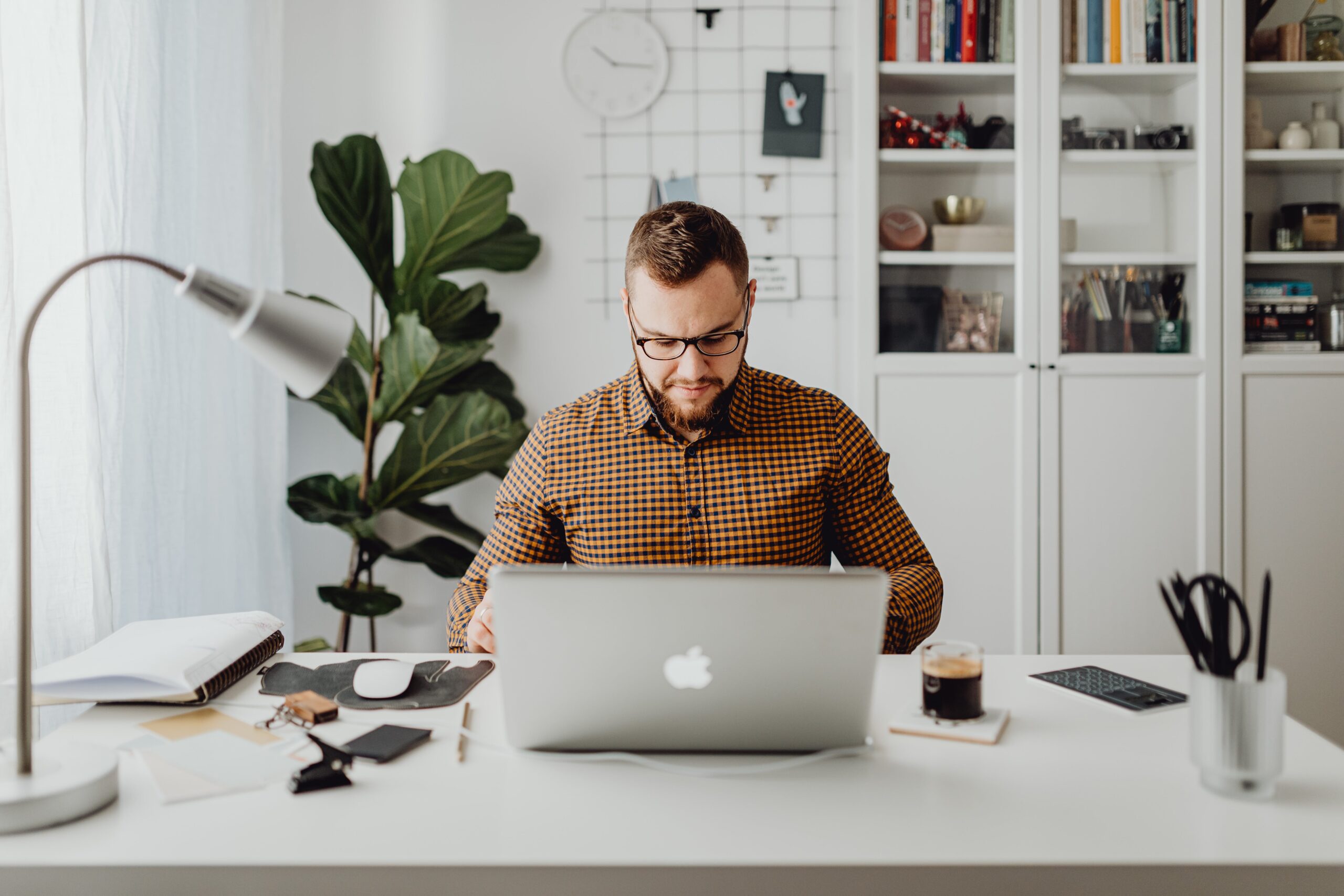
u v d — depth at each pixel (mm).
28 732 833
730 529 1395
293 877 732
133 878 732
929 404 2361
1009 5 2344
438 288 2447
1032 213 2334
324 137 2633
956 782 873
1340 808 806
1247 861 716
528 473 1465
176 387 1927
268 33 2338
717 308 1265
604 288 2670
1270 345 2346
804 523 1410
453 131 2645
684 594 871
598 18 2639
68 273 848
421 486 2363
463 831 782
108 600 1595
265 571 2316
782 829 783
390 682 1107
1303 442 2328
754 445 1413
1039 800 831
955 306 2373
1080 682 1140
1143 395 2334
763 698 902
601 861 729
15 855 741
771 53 2654
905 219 2375
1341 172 2328
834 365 2688
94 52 1646
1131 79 2332
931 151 2354
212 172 2086
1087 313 2350
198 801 844
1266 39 2320
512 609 884
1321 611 2330
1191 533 2344
